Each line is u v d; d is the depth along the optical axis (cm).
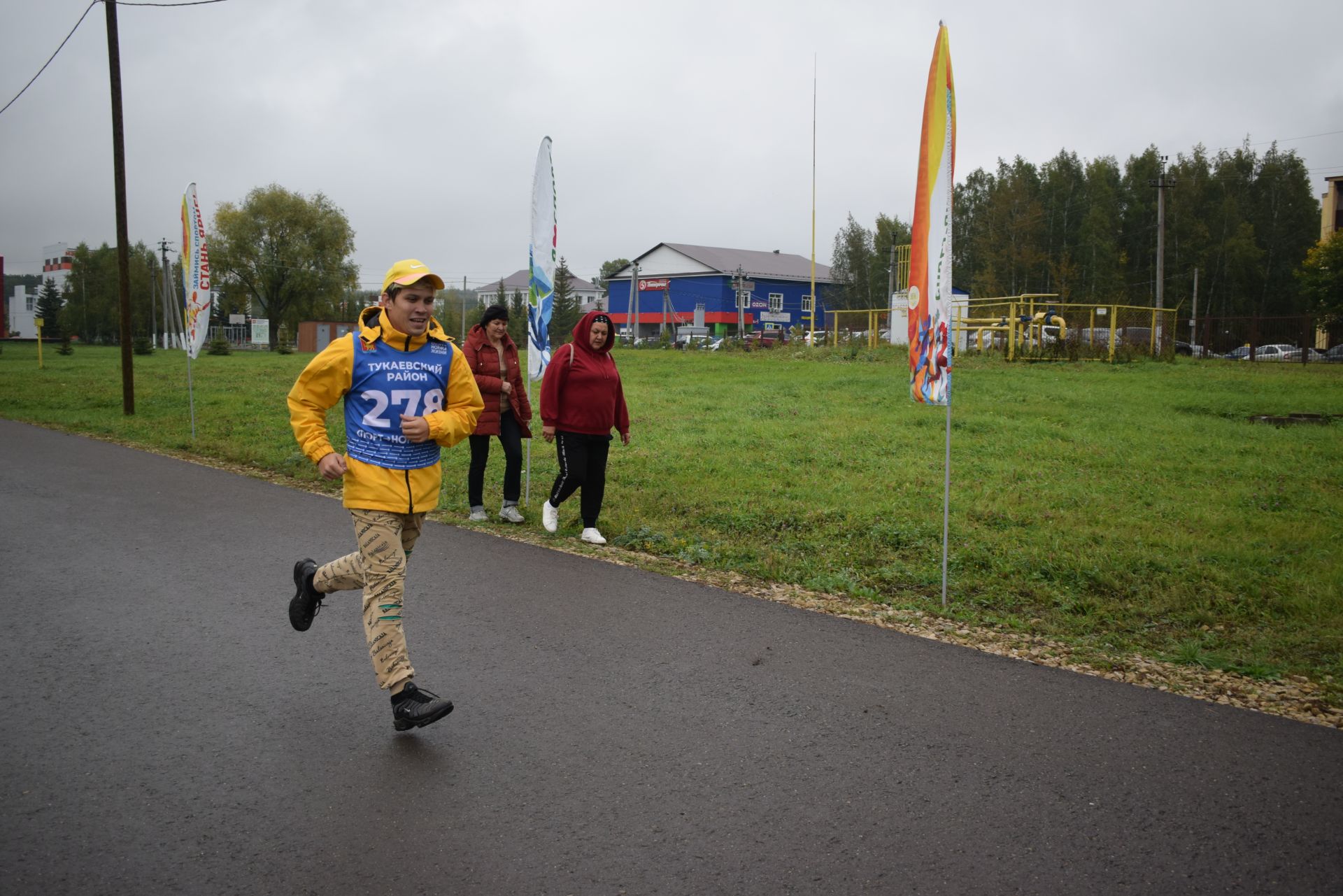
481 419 771
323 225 7175
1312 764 352
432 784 328
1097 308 2572
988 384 1898
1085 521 778
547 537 729
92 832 292
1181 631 531
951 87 551
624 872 273
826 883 269
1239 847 291
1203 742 371
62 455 1159
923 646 489
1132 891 267
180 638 481
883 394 1752
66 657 450
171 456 1161
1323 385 1925
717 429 1334
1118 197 7238
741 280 6188
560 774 336
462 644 476
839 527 751
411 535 410
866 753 357
